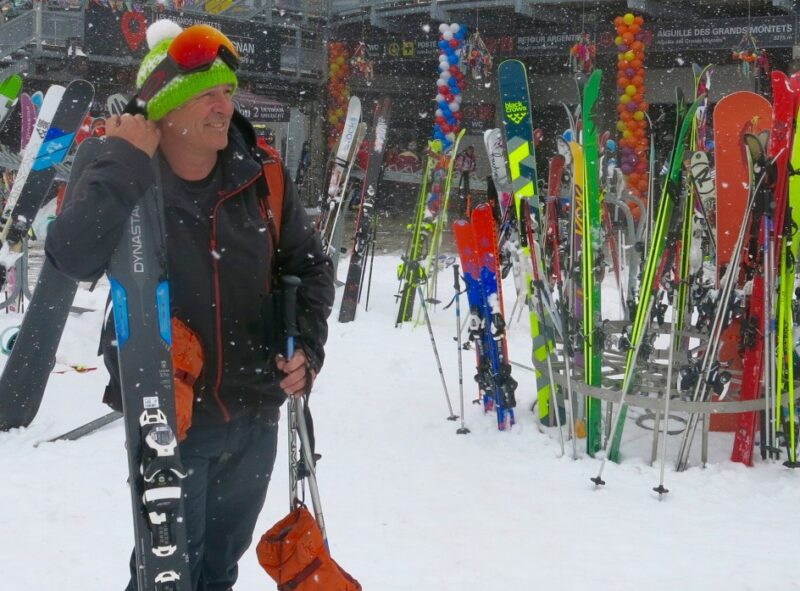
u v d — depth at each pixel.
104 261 1.87
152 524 1.88
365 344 7.02
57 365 5.82
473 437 4.57
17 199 5.87
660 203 4.02
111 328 2.04
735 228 4.45
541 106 19.36
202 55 1.86
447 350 6.87
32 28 16.09
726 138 4.43
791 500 3.75
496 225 4.73
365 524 3.44
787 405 4.20
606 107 16.97
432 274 8.71
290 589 2.08
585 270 4.21
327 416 4.93
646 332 4.70
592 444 4.27
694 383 4.07
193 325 2.03
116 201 1.81
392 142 21.02
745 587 2.94
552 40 17.14
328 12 19.45
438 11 16.92
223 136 1.94
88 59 16.08
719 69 16.20
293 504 2.19
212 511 2.22
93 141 2.35
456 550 3.21
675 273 5.26
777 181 3.98
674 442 4.52
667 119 17.16
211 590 2.32
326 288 2.20
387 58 19.19
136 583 2.14
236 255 2.04
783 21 14.09
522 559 3.14
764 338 4.06
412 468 4.10
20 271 7.66
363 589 2.88
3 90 7.01
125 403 1.91
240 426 2.13
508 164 4.71
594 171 4.20
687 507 3.67
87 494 3.71
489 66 15.05
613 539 3.33
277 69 18.80
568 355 4.28
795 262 4.09
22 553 3.13
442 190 8.52
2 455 4.16
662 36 15.23
